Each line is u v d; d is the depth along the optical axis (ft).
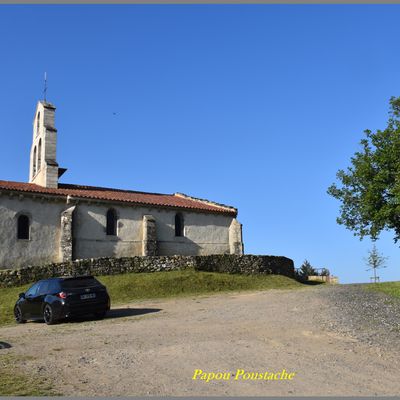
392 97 113.60
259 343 35.70
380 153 108.58
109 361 30.91
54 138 115.14
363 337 37.19
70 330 46.42
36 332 46.68
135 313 59.82
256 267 108.68
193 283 90.48
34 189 102.99
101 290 55.26
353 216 122.72
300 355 31.68
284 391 24.02
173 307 64.59
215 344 35.53
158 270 96.84
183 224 123.44
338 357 31.01
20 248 97.76
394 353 32.01
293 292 76.74
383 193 108.78
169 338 38.99
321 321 44.60
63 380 26.43
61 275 88.22
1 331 49.96
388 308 53.16
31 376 27.32
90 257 106.01
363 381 25.70
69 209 103.91
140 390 24.34
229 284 93.91
